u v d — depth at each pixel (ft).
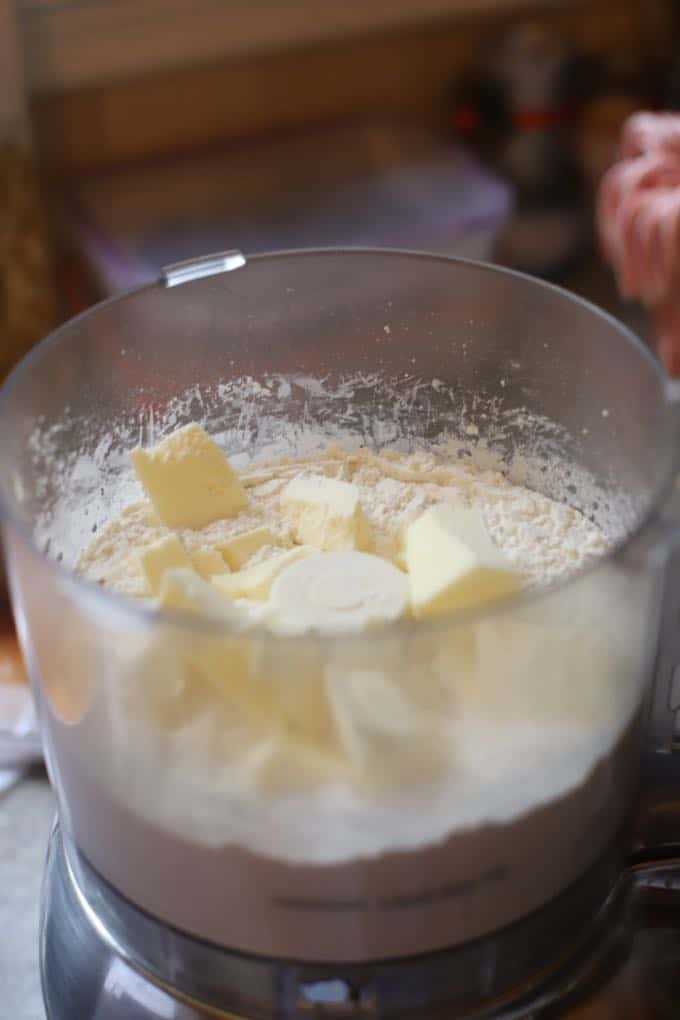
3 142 3.31
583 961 1.60
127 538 1.81
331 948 1.47
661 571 1.53
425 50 3.88
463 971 1.51
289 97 3.82
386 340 1.91
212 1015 1.54
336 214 3.59
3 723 2.21
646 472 1.59
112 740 1.43
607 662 1.45
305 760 1.41
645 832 1.69
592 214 3.64
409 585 1.55
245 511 1.85
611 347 1.66
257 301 1.86
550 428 1.87
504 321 1.83
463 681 1.39
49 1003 1.69
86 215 3.55
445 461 2.00
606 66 3.91
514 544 1.77
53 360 1.67
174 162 3.71
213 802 1.40
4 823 2.04
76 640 1.41
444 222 3.46
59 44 3.44
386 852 1.40
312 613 1.50
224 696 1.41
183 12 3.51
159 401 1.88
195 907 1.47
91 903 1.64
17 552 1.46
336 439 2.02
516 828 1.43
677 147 2.89
